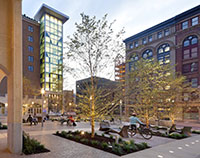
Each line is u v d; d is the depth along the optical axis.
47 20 55.19
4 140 8.52
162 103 14.73
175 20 36.00
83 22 9.38
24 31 53.06
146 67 13.95
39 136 9.98
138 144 7.75
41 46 55.84
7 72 6.71
